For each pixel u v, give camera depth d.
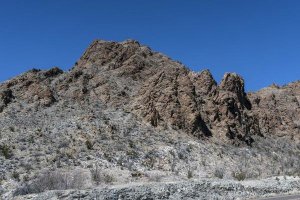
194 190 27.94
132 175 35.78
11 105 49.62
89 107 50.47
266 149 54.50
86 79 56.09
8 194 28.05
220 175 40.12
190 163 41.97
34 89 52.41
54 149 39.19
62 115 48.06
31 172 33.72
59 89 54.12
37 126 44.84
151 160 40.28
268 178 39.47
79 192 23.16
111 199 23.19
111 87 54.72
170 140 45.53
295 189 36.50
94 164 36.88
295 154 56.34
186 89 51.88
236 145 51.31
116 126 45.72
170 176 37.22
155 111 48.53
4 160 35.75
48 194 23.05
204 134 49.97
